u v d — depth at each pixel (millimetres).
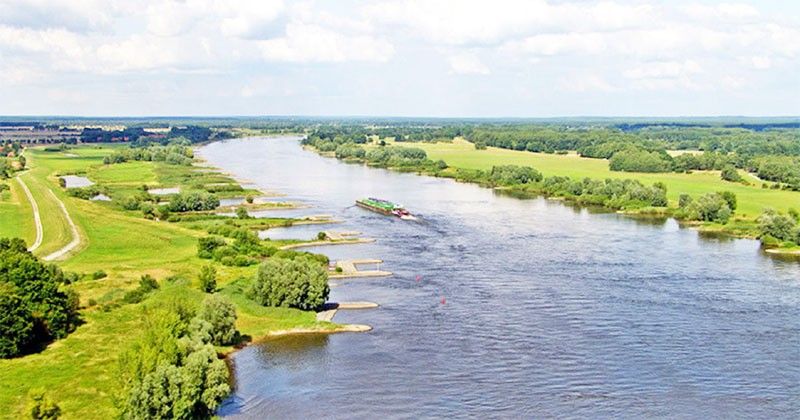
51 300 139000
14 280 138750
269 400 119250
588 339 145875
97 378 120438
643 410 116000
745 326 154000
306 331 150375
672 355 138000
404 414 114750
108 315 150875
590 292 178500
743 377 128500
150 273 189000
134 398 104438
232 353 139000
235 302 163500
